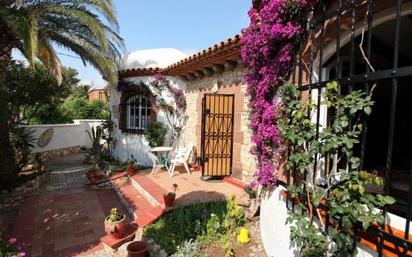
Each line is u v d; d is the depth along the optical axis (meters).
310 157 2.59
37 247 4.59
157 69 9.94
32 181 7.94
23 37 5.53
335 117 2.38
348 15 2.54
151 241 4.25
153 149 8.33
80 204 6.80
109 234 4.59
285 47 3.38
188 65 7.91
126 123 11.30
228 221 4.39
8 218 6.01
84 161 12.91
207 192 6.18
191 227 4.53
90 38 7.79
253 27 3.95
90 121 17.39
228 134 7.34
